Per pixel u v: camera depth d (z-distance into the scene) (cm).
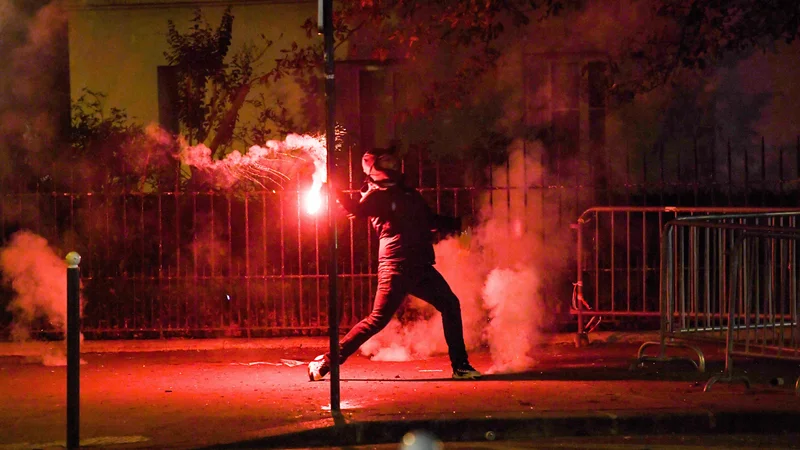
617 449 648
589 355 963
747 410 698
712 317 866
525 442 668
